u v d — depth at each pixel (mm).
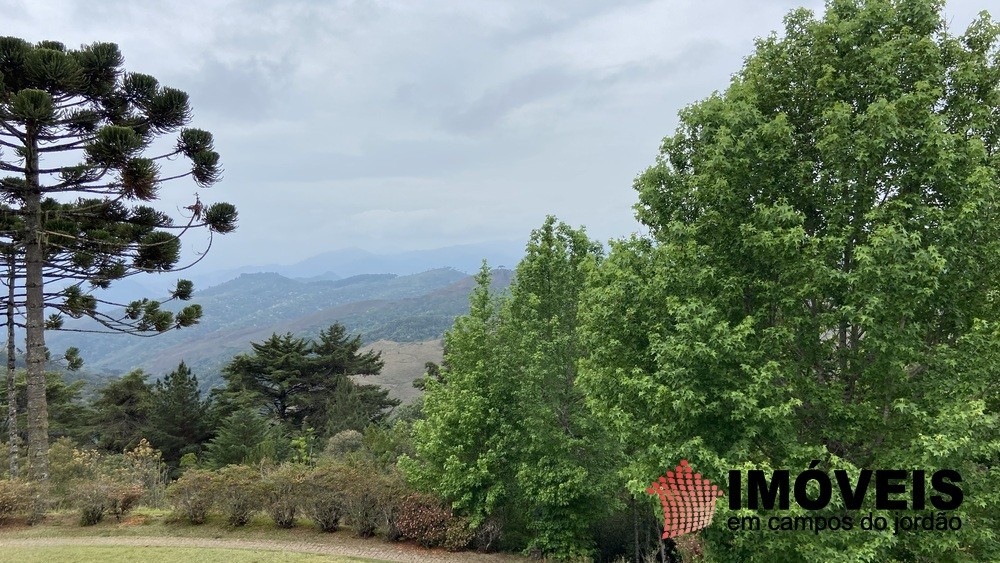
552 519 13289
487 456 13086
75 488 14305
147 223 17344
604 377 9875
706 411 8266
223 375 42188
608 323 9602
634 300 9234
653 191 9586
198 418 34969
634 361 9406
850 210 7941
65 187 14414
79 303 17453
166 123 15969
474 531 13648
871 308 6992
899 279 6973
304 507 14039
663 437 8898
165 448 32531
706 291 8727
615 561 14742
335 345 45594
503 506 14391
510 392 13633
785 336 8133
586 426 13195
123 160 13633
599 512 13688
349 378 43406
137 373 37375
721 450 8516
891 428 8023
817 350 8492
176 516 14094
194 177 15953
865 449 8438
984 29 8305
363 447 25766
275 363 42125
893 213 7242
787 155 8352
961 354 7438
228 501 13867
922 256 6766
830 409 8234
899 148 7578
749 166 8500
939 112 7891
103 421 35906
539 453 13414
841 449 8711
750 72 9312
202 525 13766
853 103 8305
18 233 15891
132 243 17344
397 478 15031
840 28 8234
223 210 16531
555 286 13977
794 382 8422
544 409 12914
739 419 8109
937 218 7160
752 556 8391
